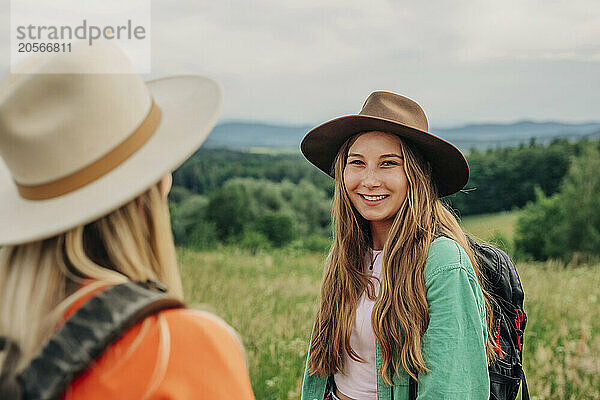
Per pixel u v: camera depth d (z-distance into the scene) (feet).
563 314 20.75
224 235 181.37
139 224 3.92
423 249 7.22
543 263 35.06
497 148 284.41
